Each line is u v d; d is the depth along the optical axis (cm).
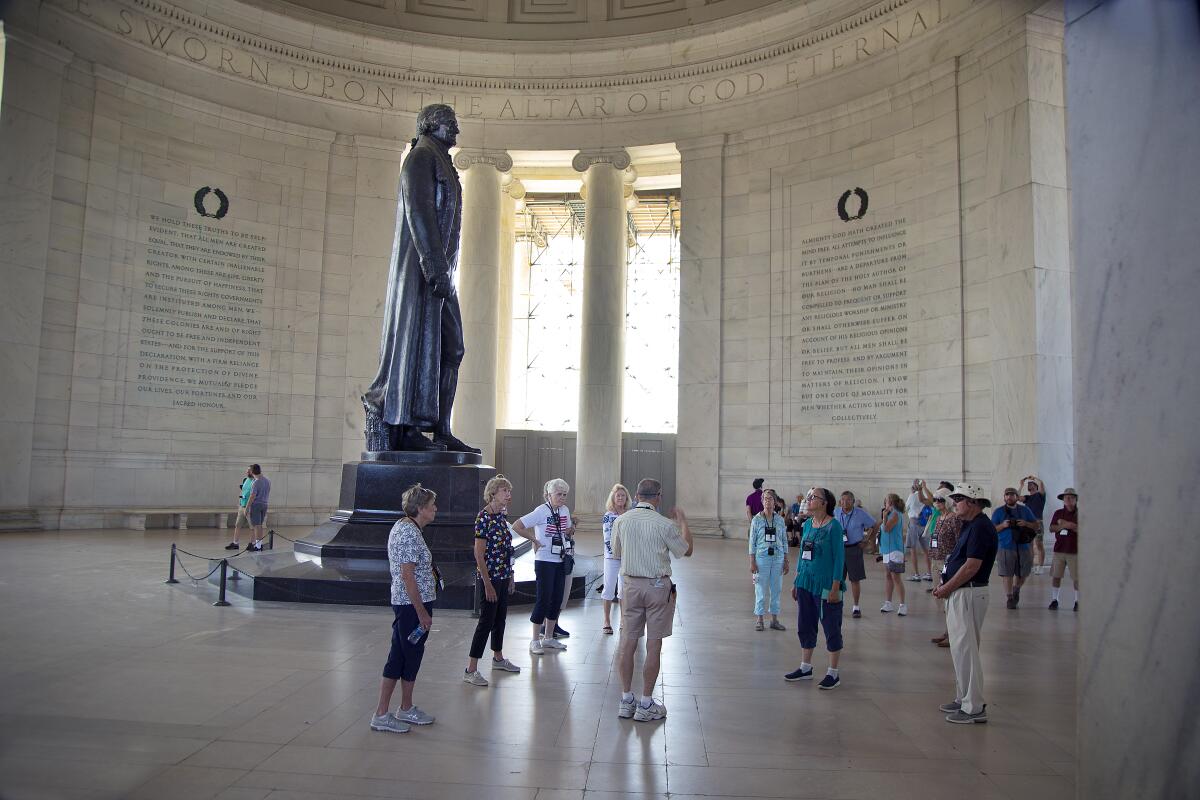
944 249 1730
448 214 1087
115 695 596
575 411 3198
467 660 731
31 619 848
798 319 2008
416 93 2242
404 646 536
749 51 2100
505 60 2253
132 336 1908
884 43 1875
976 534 589
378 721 531
